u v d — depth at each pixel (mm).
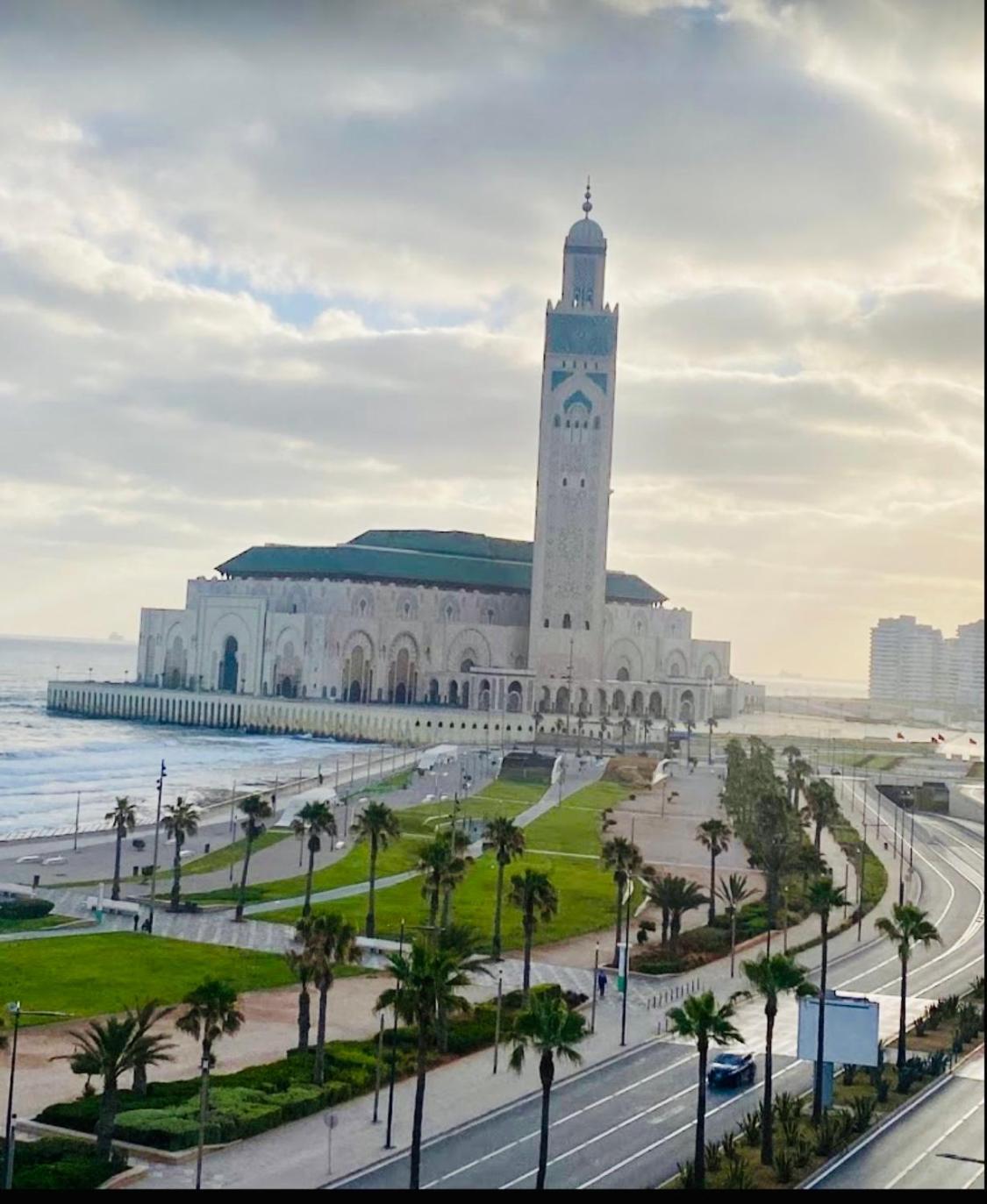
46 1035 109062
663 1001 128625
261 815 163250
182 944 143125
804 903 173625
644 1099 100188
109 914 158125
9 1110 81562
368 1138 89812
